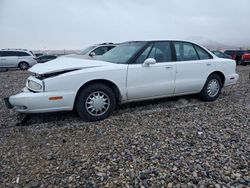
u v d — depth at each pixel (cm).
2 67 1975
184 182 247
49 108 394
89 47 1193
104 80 434
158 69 481
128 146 327
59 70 401
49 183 248
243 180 249
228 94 673
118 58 482
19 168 278
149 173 262
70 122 427
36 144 342
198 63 539
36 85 398
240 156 297
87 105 423
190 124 411
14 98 391
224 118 445
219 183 245
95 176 258
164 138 352
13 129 400
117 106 523
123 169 271
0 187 244
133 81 456
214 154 303
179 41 531
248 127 398
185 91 534
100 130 389
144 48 481
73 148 327
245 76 1151
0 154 312
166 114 469
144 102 554
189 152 308
